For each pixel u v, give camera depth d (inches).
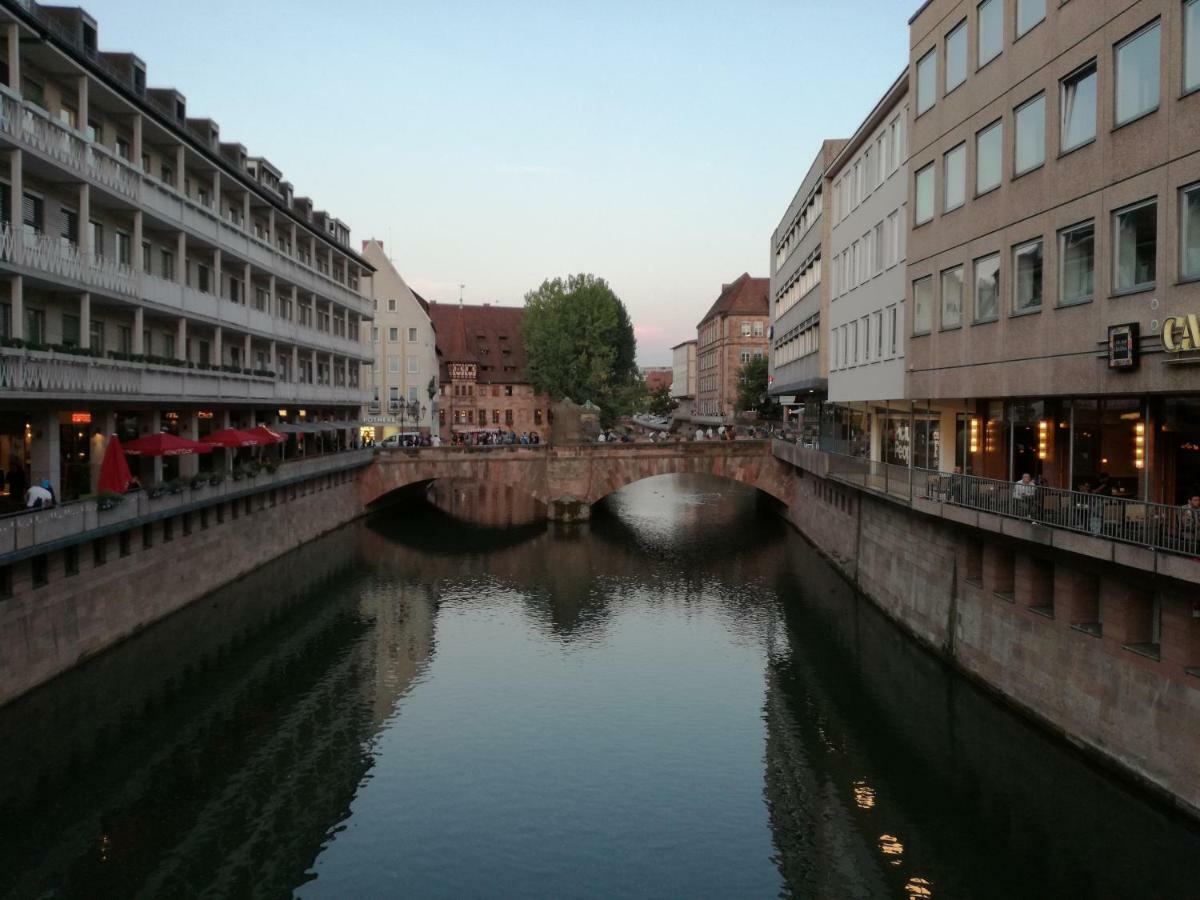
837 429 1876.2
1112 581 682.2
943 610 1022.4
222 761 841.5
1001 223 903.7
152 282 1258.0
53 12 1123.3
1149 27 671.8
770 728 920.3
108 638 1064.8
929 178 1100.5
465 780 805.9
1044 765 756.6
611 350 3757.4
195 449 1254.3
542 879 645.9
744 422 3555.6
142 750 861.2
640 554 1921.8
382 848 688.4
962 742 848.3
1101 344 733.9
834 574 1664.6
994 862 659.4
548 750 871.7
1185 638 601.9
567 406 3257.9
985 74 937.5
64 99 1122.7
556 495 2358.5
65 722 924.6
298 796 771.4
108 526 1015.6
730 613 1402.6
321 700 1006.4
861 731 904.9
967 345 985.5
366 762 842.8
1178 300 641.6
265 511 1669.5
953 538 990.4
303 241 2207.2
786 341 2386.8
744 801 764.6
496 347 4414.4
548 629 1316.4
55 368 995.3
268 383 1745.8
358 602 1476.4
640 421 6535.4
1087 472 827.4
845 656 1153.4
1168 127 648.4
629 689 1048.2
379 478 2348.7
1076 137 771.4
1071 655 741.9
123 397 1154.0
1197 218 625.0
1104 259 729.6
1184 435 701.9
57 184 1088.8
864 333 1437.0
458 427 4247.0
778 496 2330.2
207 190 1619.1
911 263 1157.7
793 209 2209.6
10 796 766.5
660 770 824.9
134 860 668.1
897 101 1246.3
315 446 2381.9
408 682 1071.6
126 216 1266.0
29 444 1083.3
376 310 3427.7
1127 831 654.5
